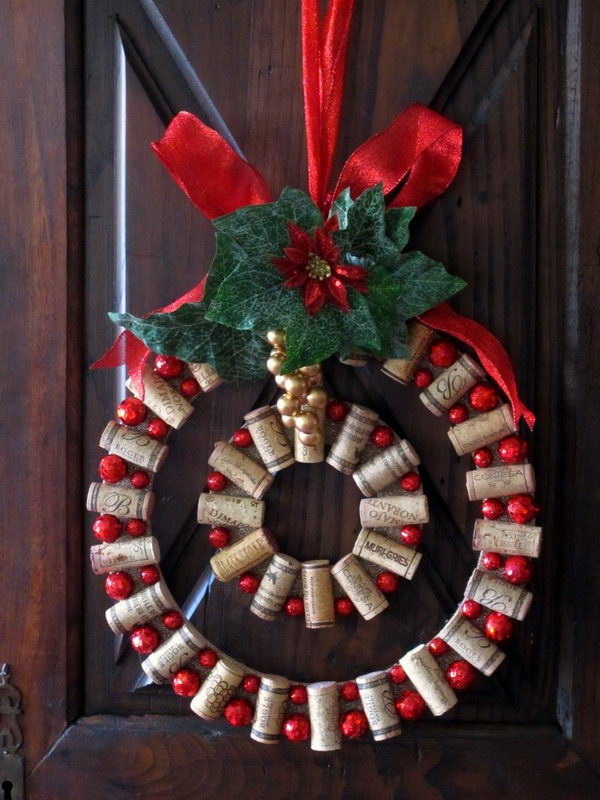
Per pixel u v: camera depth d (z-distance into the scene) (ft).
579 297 2.16
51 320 2.25
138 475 2.21
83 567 2.31
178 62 2.21
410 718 2.17
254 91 2.18
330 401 2.19
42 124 2.22
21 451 2.28
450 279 2.01
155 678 2.21
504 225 2.17
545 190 2.19
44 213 2.23
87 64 2.23
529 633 2.24
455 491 2.22
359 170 2.07
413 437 2.22
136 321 2.05
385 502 2.17
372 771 2.24
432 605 2.24
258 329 1.98
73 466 2.28
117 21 2.21
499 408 2.13
